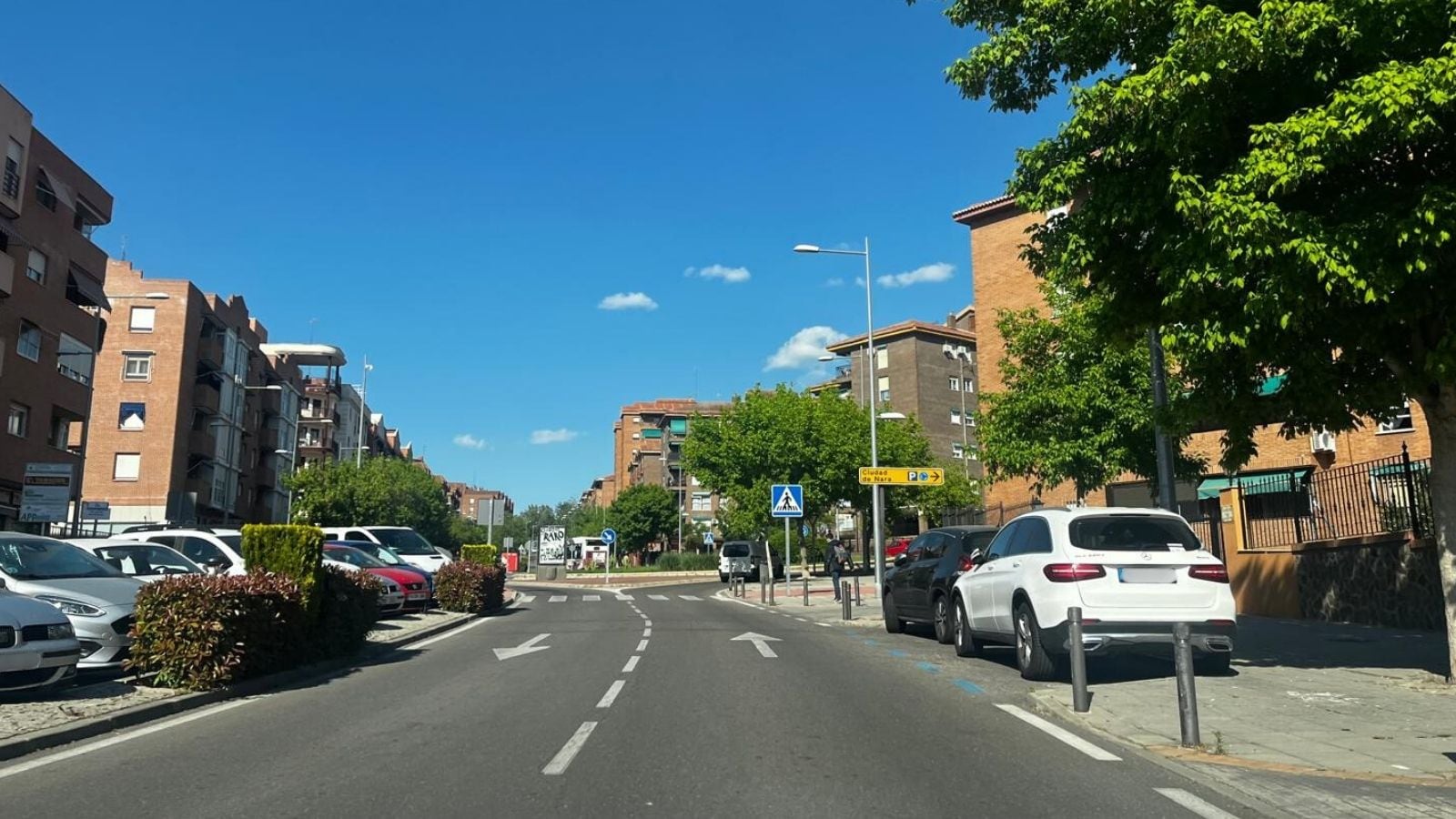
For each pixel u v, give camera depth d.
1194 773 6.69
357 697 10.32
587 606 27.11
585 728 8.32
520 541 129.75
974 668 12.17
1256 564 18.81
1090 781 6.49
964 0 11.15
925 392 73.69
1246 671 11.20
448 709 9.42
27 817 5.70
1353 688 9.88
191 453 54.53
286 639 11.58
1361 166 8.83
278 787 6.38
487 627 19.80
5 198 31.38
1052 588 10.30
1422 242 7.82
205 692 10.07
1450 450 9.71
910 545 17.16
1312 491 17.56
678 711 9.16
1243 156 8.94
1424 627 14.45
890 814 5.73
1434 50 8.21
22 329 33.78
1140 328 10.88
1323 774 6.63
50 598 10.62
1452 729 7.96
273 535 12.40
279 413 72.62
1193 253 8.86
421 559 26.36
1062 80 10.84
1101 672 11.59
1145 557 10.29
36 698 9.62
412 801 6.02
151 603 10.29
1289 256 8.23
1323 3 8.22
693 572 60.91
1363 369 10.38
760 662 12.95
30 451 34.16
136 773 6.83
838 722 8.59
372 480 60.72
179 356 52.62
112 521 50.34
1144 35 9.57
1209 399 10.46
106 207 40.09
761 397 48.66
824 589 37.66
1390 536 15.12
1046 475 18.27
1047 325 18.73
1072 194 10.08
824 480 46.66
